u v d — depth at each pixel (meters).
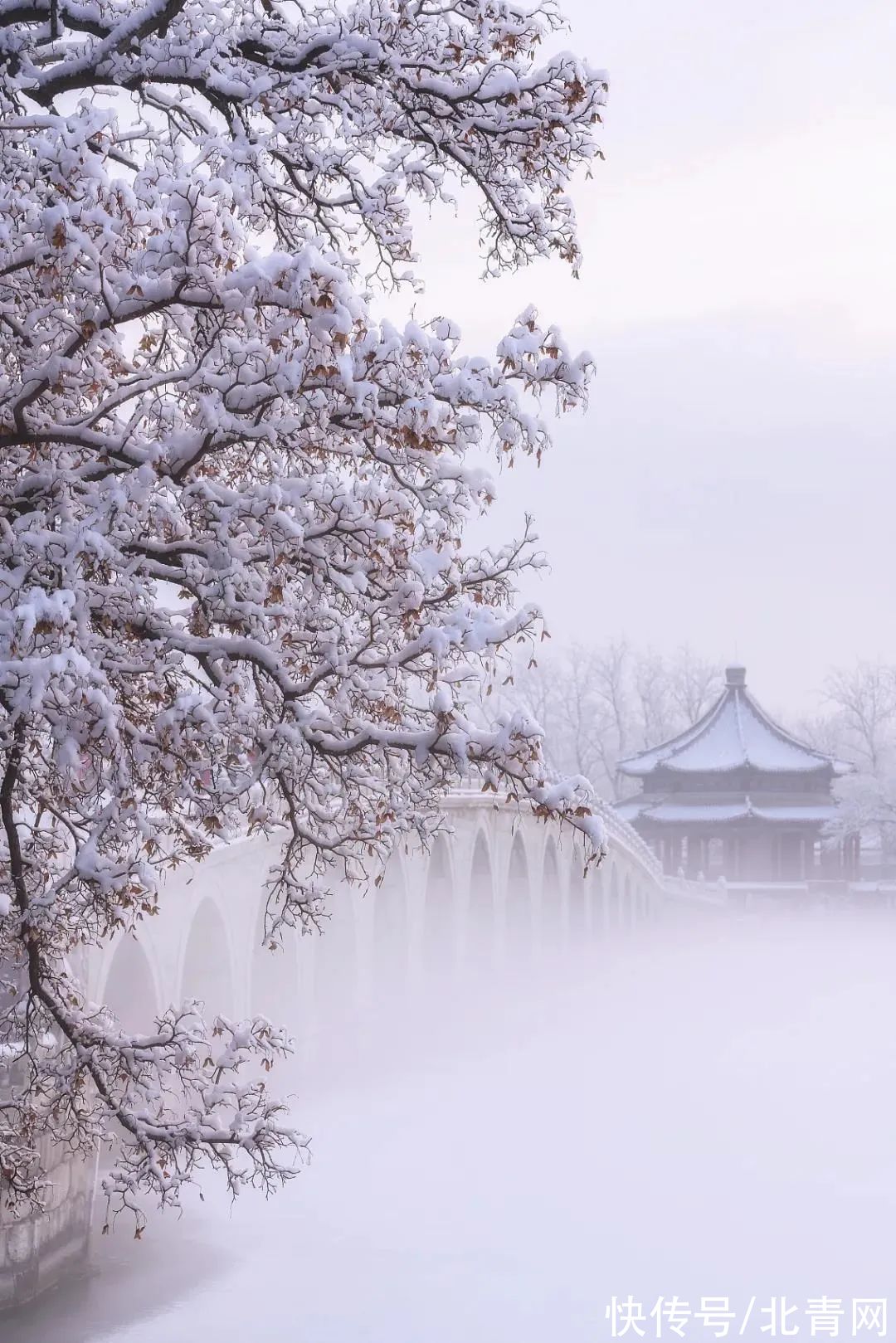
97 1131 15.94
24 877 14.89
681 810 148.62
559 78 12.76
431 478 13.40
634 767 153.88
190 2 13.08
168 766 12.63
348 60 12.82
